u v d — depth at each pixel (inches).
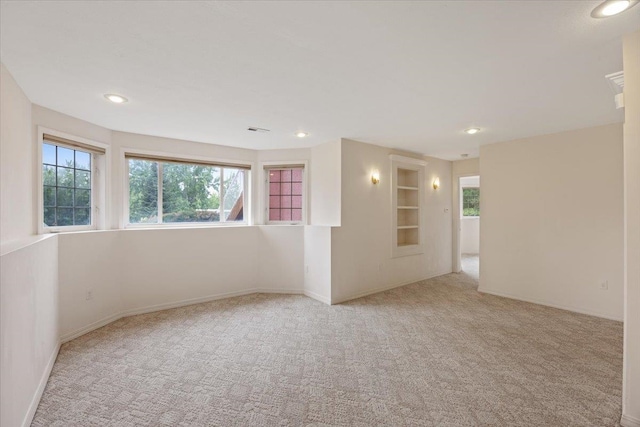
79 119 137.0
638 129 72.9
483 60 85.9
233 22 68.0
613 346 117.7
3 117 87.7
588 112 131.2
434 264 243.9
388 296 188.4
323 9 63.4
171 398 85.7
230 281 187.2
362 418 77.6
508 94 110.7
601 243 150.2
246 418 77.7
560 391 88.7
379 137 175.9
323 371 100.3
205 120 141.0
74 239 126.5
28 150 111.9
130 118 136.7
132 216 165.9
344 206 178.9
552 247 166.4
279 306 168.6
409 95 111.3
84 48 78.7
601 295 149.9
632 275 74.1
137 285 156.0
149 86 102.6
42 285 92.7
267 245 197.6
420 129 157.6
